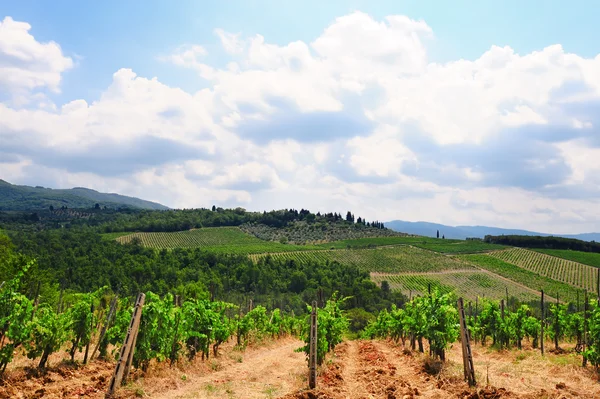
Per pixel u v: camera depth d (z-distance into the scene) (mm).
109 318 17781
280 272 128250
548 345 30453
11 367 14039
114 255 114000
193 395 13273
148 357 15516
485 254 152500
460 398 12656
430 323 19484
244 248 165750
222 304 25297
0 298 13078
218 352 24125
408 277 128375
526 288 113062
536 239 167375
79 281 90062
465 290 112125
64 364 15625
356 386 15492
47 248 108312
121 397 12281
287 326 44750
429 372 17359
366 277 127875
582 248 161625
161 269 107188
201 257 131000
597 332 17141
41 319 14633
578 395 12367
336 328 23234
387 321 36938
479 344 34188
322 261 145125
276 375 17719
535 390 13047
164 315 16312
